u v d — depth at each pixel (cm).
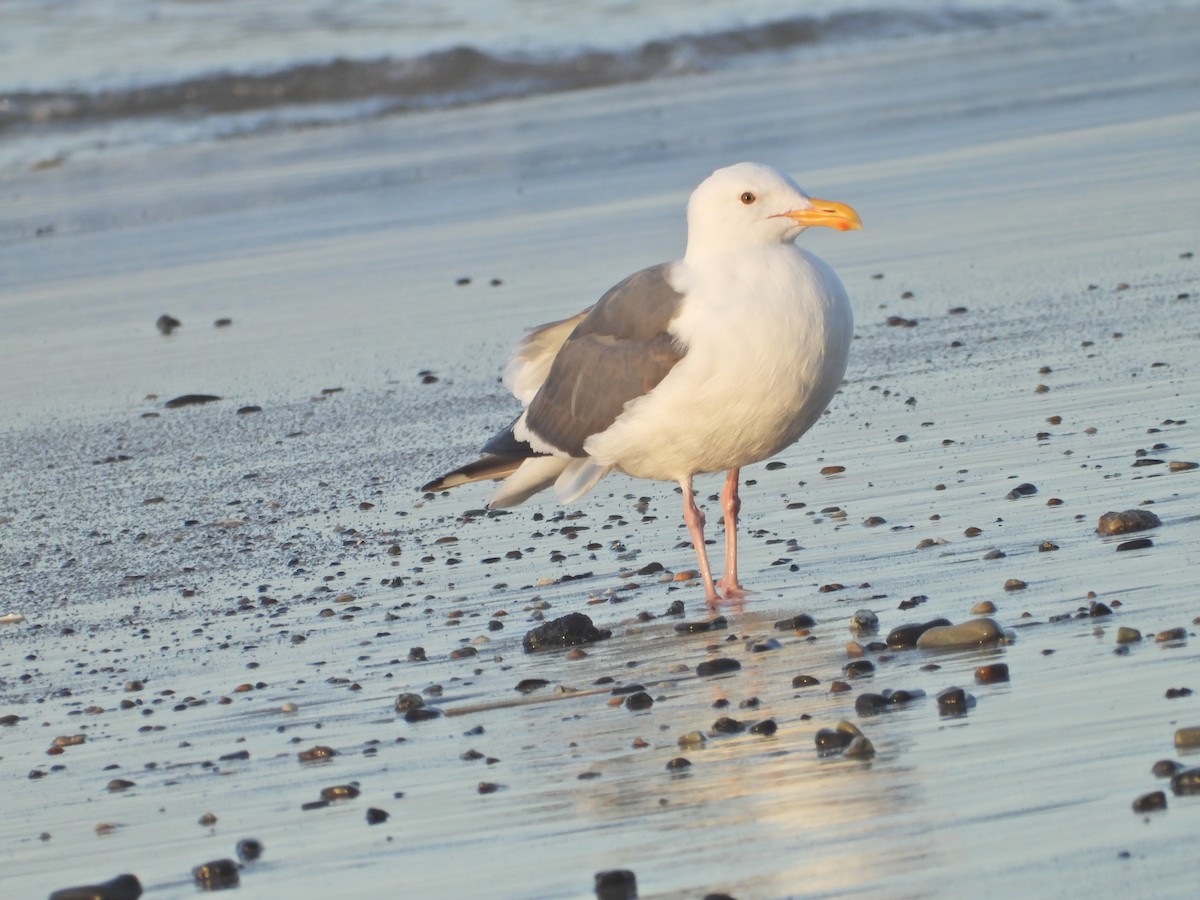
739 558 1117
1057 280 1836
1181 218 2056
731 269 1025
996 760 721
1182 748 710
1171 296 1705
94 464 1573
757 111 3359
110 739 906
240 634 1073
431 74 3950
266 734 887
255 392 1773
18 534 1379
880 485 1231
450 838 721
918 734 762
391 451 1519
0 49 4197
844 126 3062
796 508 1209
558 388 1098
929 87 3459
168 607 1155
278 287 2261
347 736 869
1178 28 4019
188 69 3931
